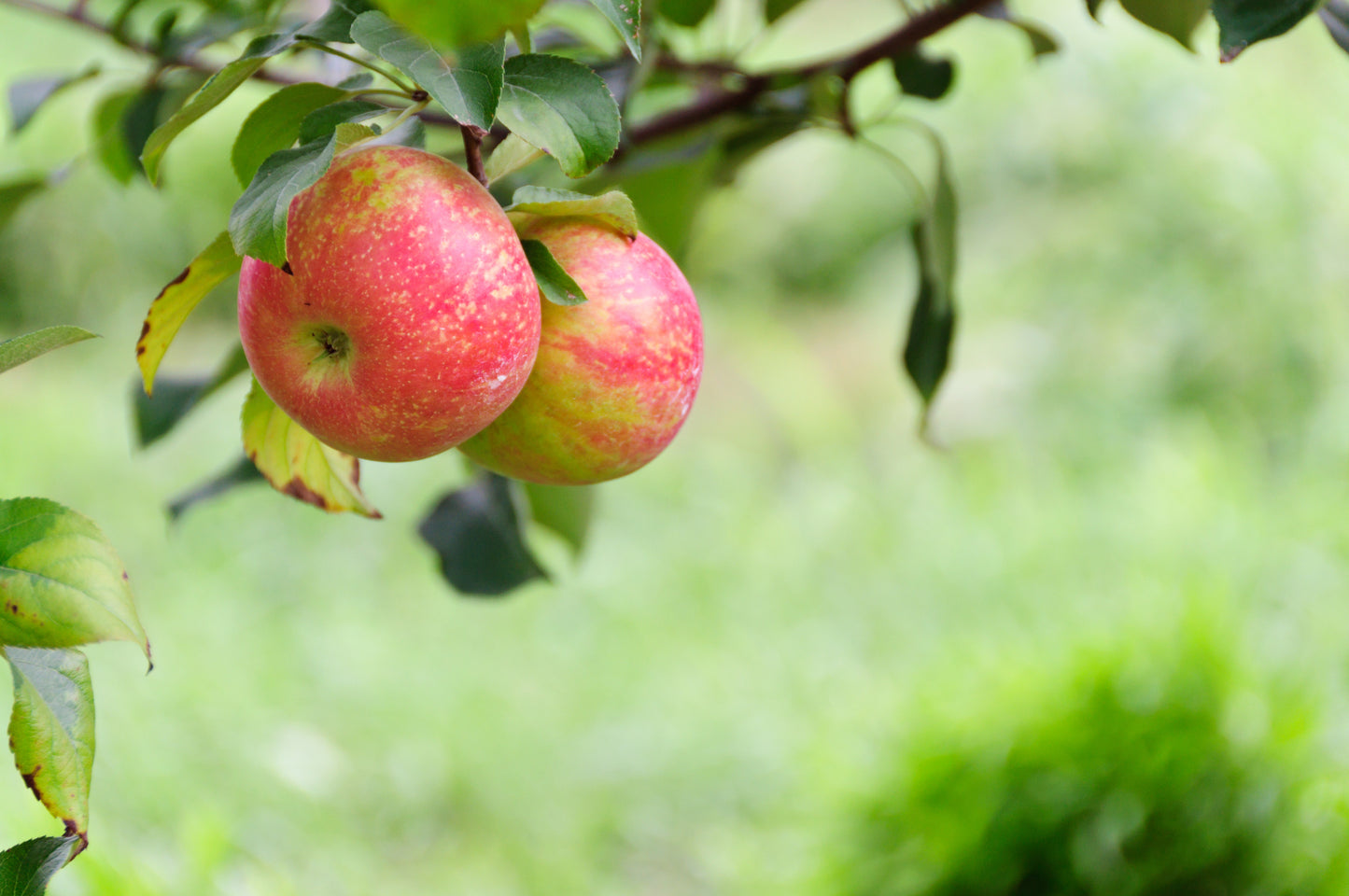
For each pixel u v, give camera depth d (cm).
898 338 942
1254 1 168
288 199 157
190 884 332
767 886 430
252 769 489
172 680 537
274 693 546
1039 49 191
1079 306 766
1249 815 346
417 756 525
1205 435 613
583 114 160
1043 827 355
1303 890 341
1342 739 366
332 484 168
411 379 160
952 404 782
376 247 159
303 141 162
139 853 361
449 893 468
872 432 840
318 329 160
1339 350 671
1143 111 790
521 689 586
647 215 196
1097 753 359
